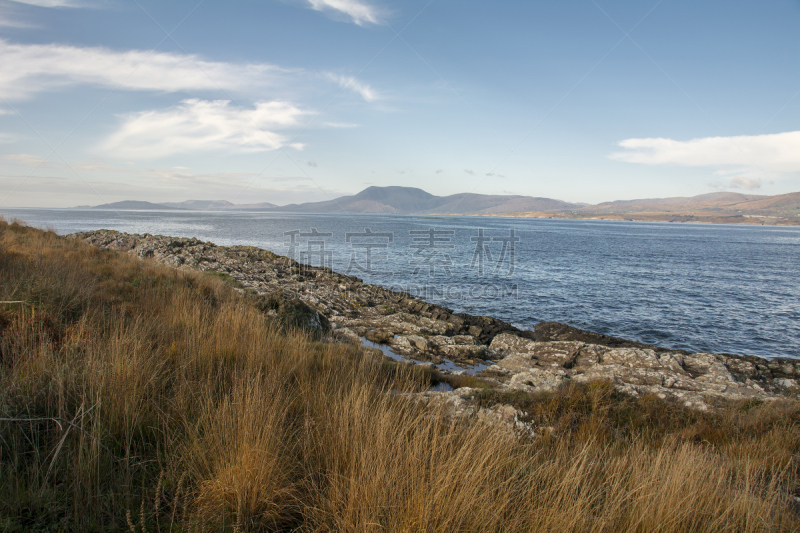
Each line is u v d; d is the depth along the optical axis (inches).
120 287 436.8
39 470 132.5
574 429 288.5
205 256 1268.5
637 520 149.6
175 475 142.8
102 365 194.4
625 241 4362.7
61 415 159.0
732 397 418.3
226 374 242.8
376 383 319.3
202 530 120.8
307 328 539.5
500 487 153.6
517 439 238.4
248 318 397.1
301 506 142.8
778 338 962.1
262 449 148.9
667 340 926.4
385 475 147.5
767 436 279.6
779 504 177.0
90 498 124.5
